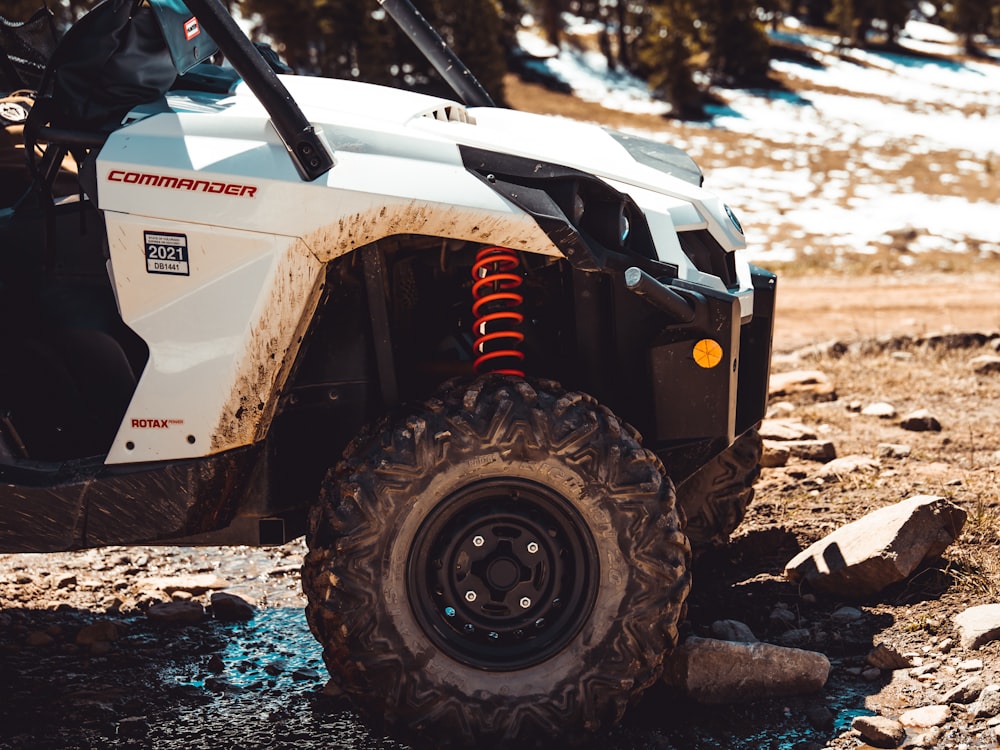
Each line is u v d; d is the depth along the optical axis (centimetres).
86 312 353
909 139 4703
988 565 440
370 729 351
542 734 320
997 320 1406
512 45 6550
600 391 360
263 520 353
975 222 2855
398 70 4706
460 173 327
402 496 316
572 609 326
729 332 345
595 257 328
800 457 635
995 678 347
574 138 380
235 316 323
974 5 7650
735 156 4188
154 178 321
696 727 342
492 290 361
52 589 477
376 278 337
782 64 6706
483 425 317
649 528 321
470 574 326
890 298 1630
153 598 463
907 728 329
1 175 417
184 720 359
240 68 316
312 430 355
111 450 333
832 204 3156
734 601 432
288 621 446
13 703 370
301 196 318
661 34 5300
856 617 407
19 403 361
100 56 328
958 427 708
